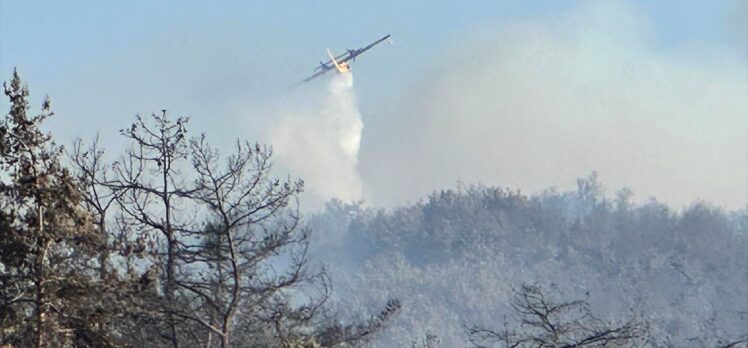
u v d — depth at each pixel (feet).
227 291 304.09
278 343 306.76
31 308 277.23
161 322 294.05
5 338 271.08
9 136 273.95
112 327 285.84
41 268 270.26
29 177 272.31
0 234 268.00
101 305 275.80
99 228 303.48
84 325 272.51
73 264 282.36
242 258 305.32
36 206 273.75
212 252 302.66
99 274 286.66
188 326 297.74
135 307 282.77
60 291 271.90
